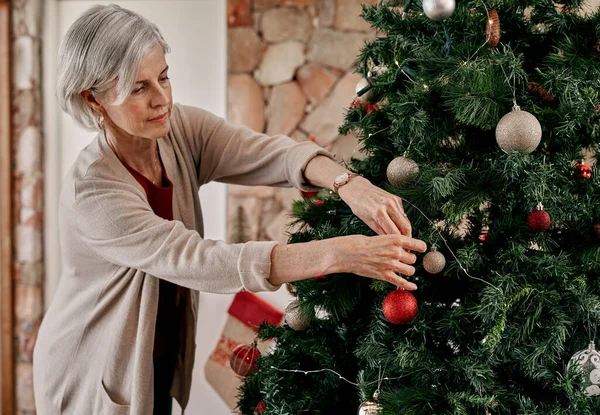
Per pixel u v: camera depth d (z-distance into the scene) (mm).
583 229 984
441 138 947
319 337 1066
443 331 952
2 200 2324
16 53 2295
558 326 844
